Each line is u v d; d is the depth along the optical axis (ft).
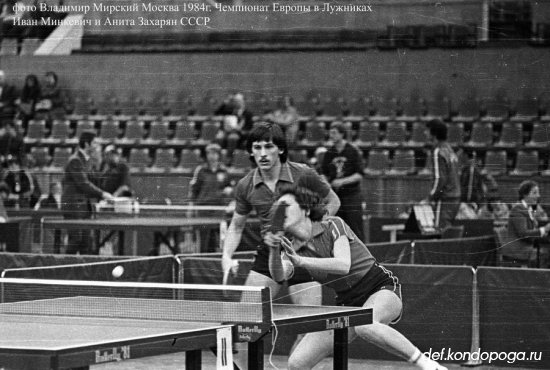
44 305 23.70
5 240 45.03
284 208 26.76
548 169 46.26
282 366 32.35
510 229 40.50
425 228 44.45
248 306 21.62
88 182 47.73
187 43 55.67
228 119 56.39
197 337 19.03
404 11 47.60
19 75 60.95
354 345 33.81
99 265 33.81
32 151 59.57
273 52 52.47
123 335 18.92
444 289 32.78
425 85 48.44
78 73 60.29
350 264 25.14
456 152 46.96
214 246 45.24
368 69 49.78
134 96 60.49
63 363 16.57
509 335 32.32
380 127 51.49
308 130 53.36
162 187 50.37
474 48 46.75
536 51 45.80
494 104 47.06
